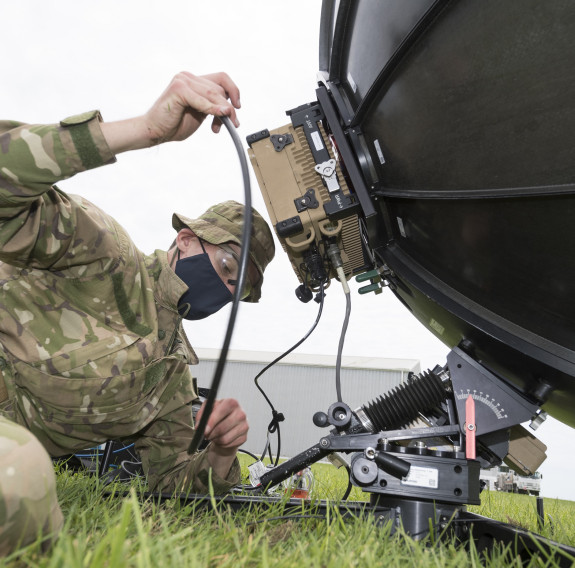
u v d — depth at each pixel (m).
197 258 1.65
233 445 1.46
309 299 1.76
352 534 1.08
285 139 1.56
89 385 1.32
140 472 2.49
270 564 0.76
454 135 1.16
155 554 0.69
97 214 1.45
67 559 0.59
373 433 1.43
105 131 1.17
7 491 0.64
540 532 1.69
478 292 1.31
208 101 1.17
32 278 1.35
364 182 1.48
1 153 1.10
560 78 0.95
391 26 1.24
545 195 1.02
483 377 1.38
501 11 0.99
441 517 1.25
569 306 1.12
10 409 1.34
